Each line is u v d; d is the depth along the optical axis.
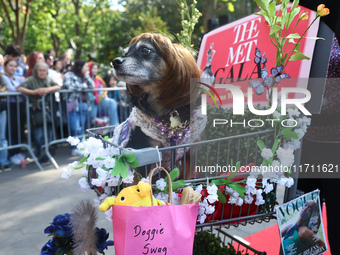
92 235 1.43
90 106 5.96
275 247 2.74
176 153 1.65
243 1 13.80
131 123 1.67
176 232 1.25
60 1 15.71
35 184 4.43
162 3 13.48
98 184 1.35
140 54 1.53
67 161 5.50
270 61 1.73
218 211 1.54
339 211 1.85
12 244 2.96
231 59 1.97
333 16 1.57
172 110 1.61
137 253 1.22
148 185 1.28
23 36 11.26
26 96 5.09
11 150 5.25
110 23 15.67
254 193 1.47
